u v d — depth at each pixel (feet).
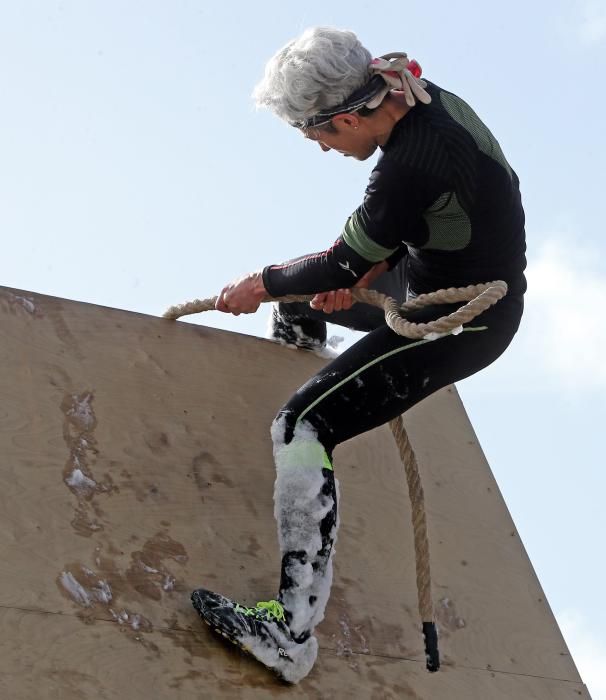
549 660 15.23
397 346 13.04
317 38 12.34
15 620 11.85
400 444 14.40
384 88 12.35
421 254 13.17
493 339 13.17
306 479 12.91
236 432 15.15
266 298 13.91
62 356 14.61
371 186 12.43
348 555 14.87
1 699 11.22
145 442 14.33
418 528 14.11
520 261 13.30
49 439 13.65
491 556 15.99
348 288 13.65
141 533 13.39
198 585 13.26
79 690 11.68
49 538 12.75
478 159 12.38
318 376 13.30
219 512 14.12
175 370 15.38
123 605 12.59
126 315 15.56
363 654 13.87
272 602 12.84
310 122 12.64
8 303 14.71
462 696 14.19
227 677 12.55
